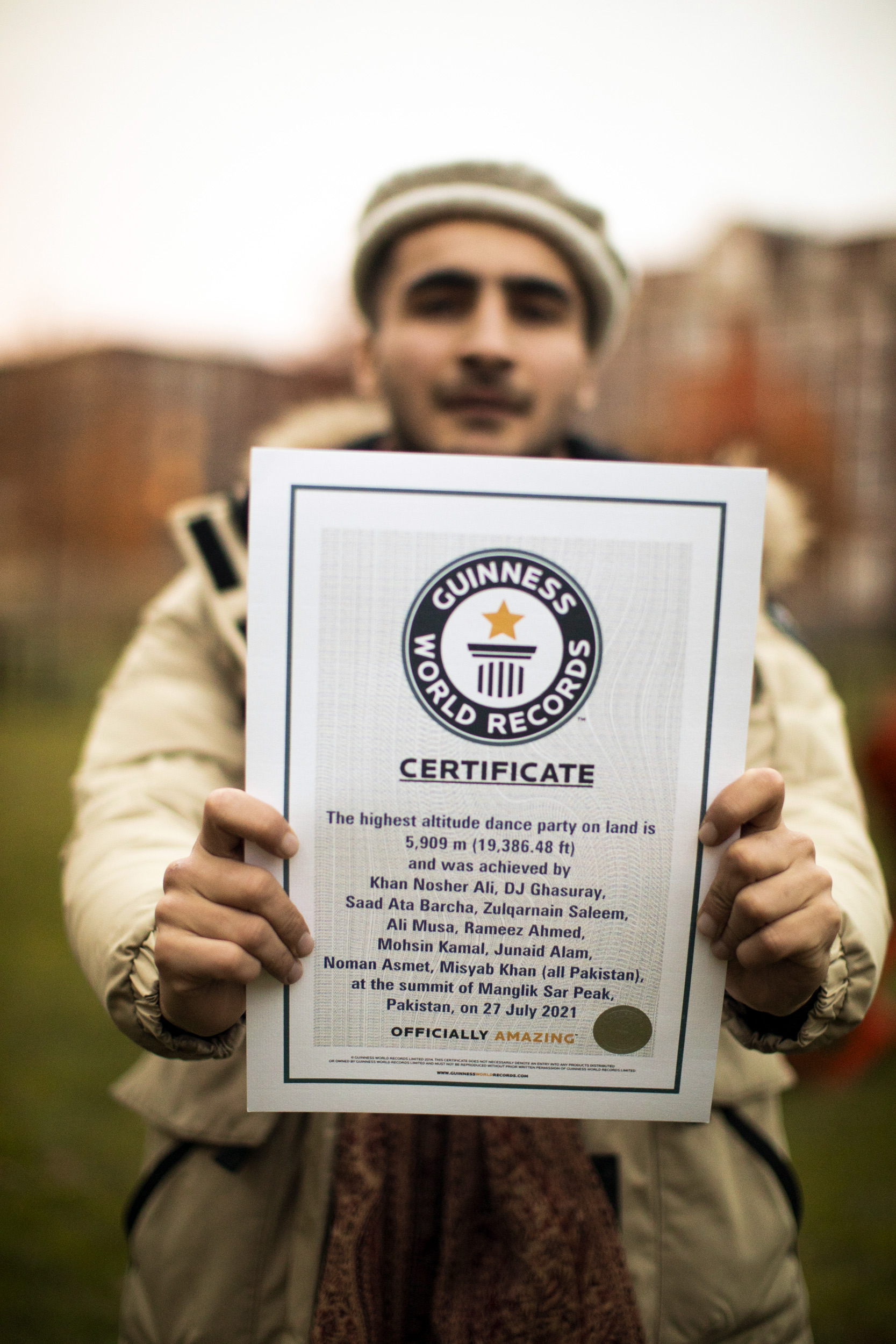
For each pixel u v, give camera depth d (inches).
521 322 55.6
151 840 43.0
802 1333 46.6
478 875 37.1
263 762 36.6
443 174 54.4
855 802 45.7
